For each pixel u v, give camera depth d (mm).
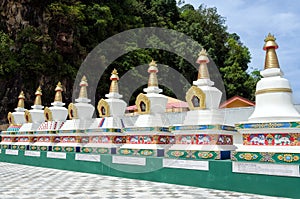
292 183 7109
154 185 9367
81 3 38125
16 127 18938
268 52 8367
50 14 34375
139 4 47000
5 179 10875
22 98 20250
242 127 8203
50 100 33781
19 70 32844
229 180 8250
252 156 7871
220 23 55656
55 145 14719
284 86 7910
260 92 8141
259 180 7672
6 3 34438
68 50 35469
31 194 8023
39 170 13695
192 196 7562
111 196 7672
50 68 33594
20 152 16891
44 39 32938
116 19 39312
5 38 32281
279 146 7566
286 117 7535
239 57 51719
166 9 52438
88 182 10070
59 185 9492
